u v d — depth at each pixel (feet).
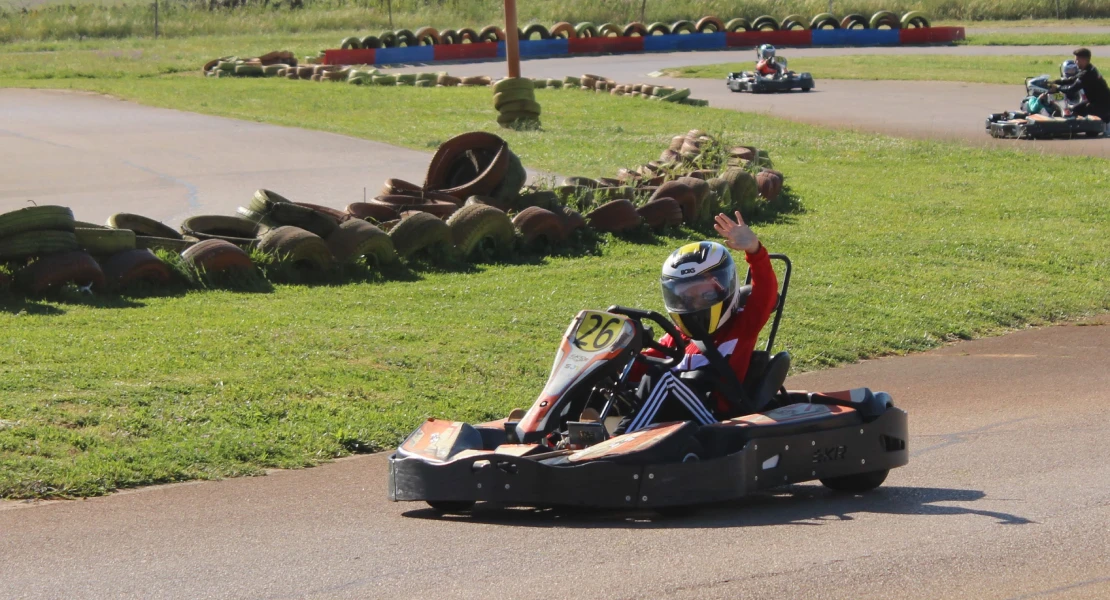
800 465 37.37
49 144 140.46
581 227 94.63
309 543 33.27
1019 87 213.25
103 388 50.49
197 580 29.71
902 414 40.29
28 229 67.92
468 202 90.79
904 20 304.71
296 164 128.16
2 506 37.86
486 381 57.16
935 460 44.60
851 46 299.17
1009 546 31.99
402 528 35.01
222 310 67.31
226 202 104.58
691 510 36.45
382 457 45.85
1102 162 140.56
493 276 82.48
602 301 75.61
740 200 108.37
